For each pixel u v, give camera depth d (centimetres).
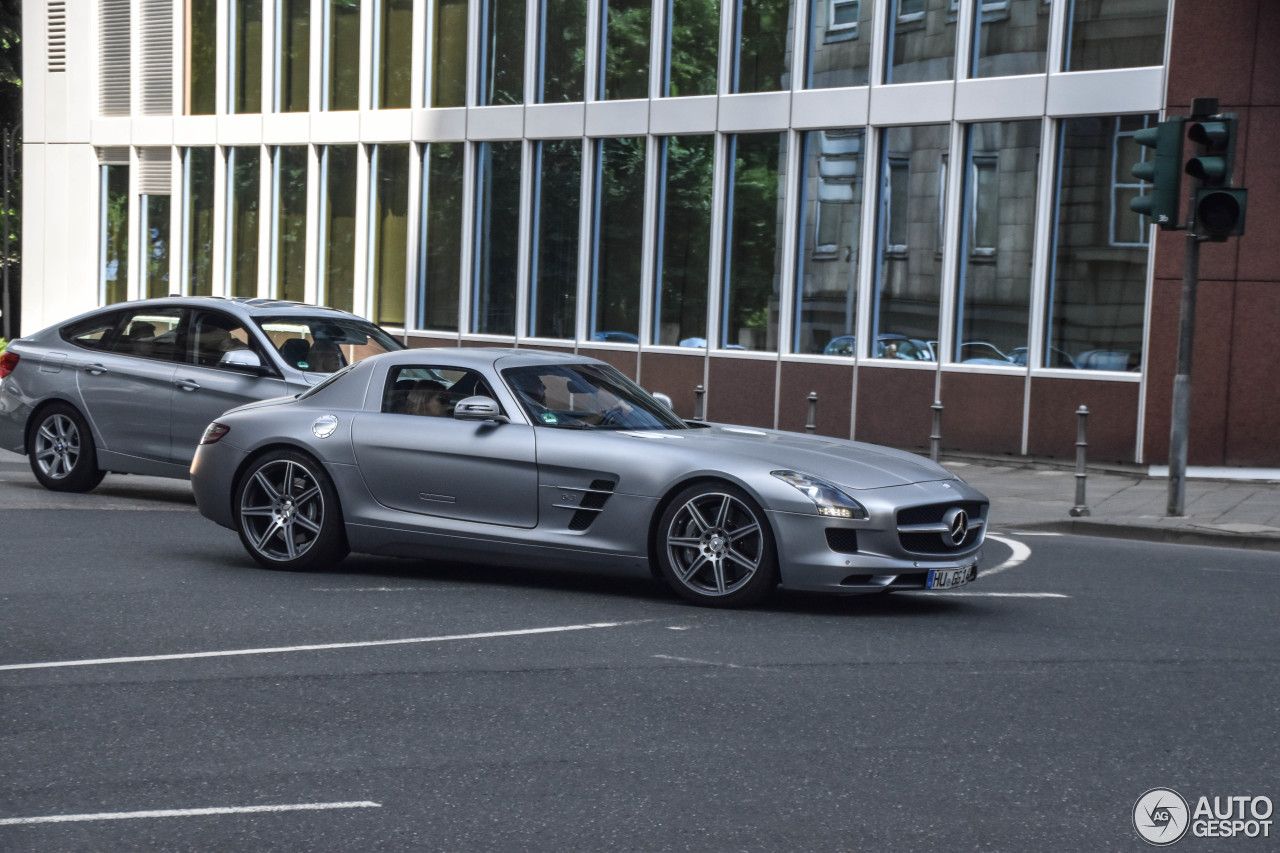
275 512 942
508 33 2427
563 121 2345
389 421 915
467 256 2478
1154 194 1316
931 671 669
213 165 2811
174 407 1250
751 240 2139
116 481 1475
